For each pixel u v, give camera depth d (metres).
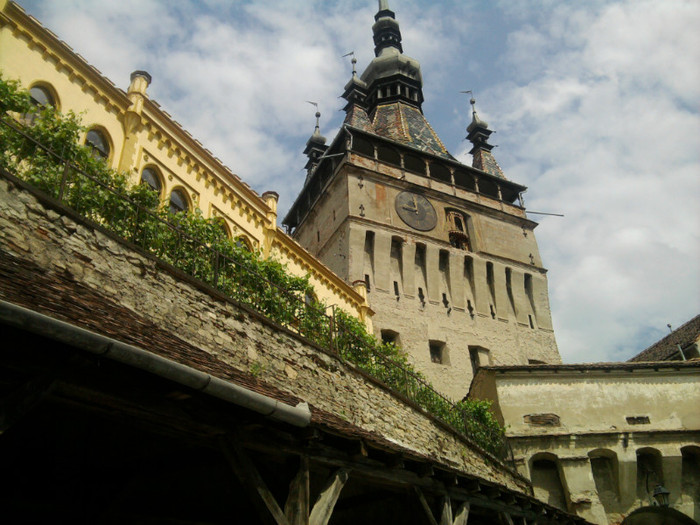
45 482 7.71
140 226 10.66
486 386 25.25
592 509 21.89
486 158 55.91
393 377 16.25
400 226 41.97
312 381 11.68
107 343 5.30
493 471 18.75
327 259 41.66
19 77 15.84
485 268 44.03
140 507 8.95
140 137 19.22
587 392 24.70
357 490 11.88
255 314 10.98
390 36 66.06
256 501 6.58
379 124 53.72
